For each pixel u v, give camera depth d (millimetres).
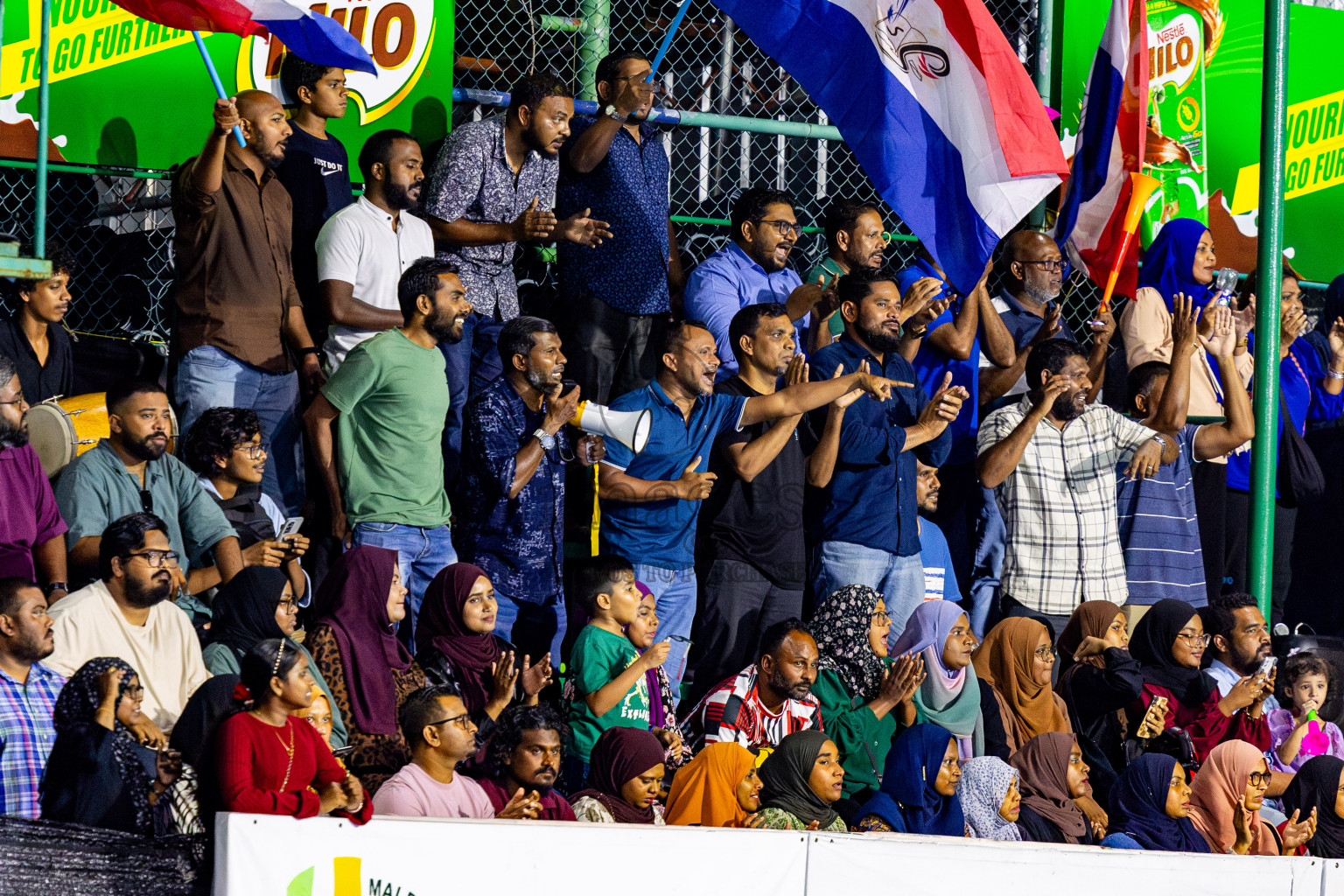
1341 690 32125
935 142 28734
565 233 27203
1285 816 28578
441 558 25406
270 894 17781
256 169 26391
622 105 29062
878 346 29219
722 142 34031
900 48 28781
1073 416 30719
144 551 20688
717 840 20125
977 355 32031
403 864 18469
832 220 30812
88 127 28406
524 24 32406
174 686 20953
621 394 29734
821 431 28531
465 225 27938
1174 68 36688
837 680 26500
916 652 27109
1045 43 35625
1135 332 34812
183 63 29031
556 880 19156
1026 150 28625
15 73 27859
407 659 22922
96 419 24859
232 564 23469
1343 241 38562
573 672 24625
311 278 28125
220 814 17734
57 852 17344
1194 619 29422
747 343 28297
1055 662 30094
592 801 22625
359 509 24859
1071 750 26969
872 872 21203
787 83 34688
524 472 25469
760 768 23531
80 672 18719
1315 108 38219
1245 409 32312
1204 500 33719
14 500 21531
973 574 31203
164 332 29516
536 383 25953
